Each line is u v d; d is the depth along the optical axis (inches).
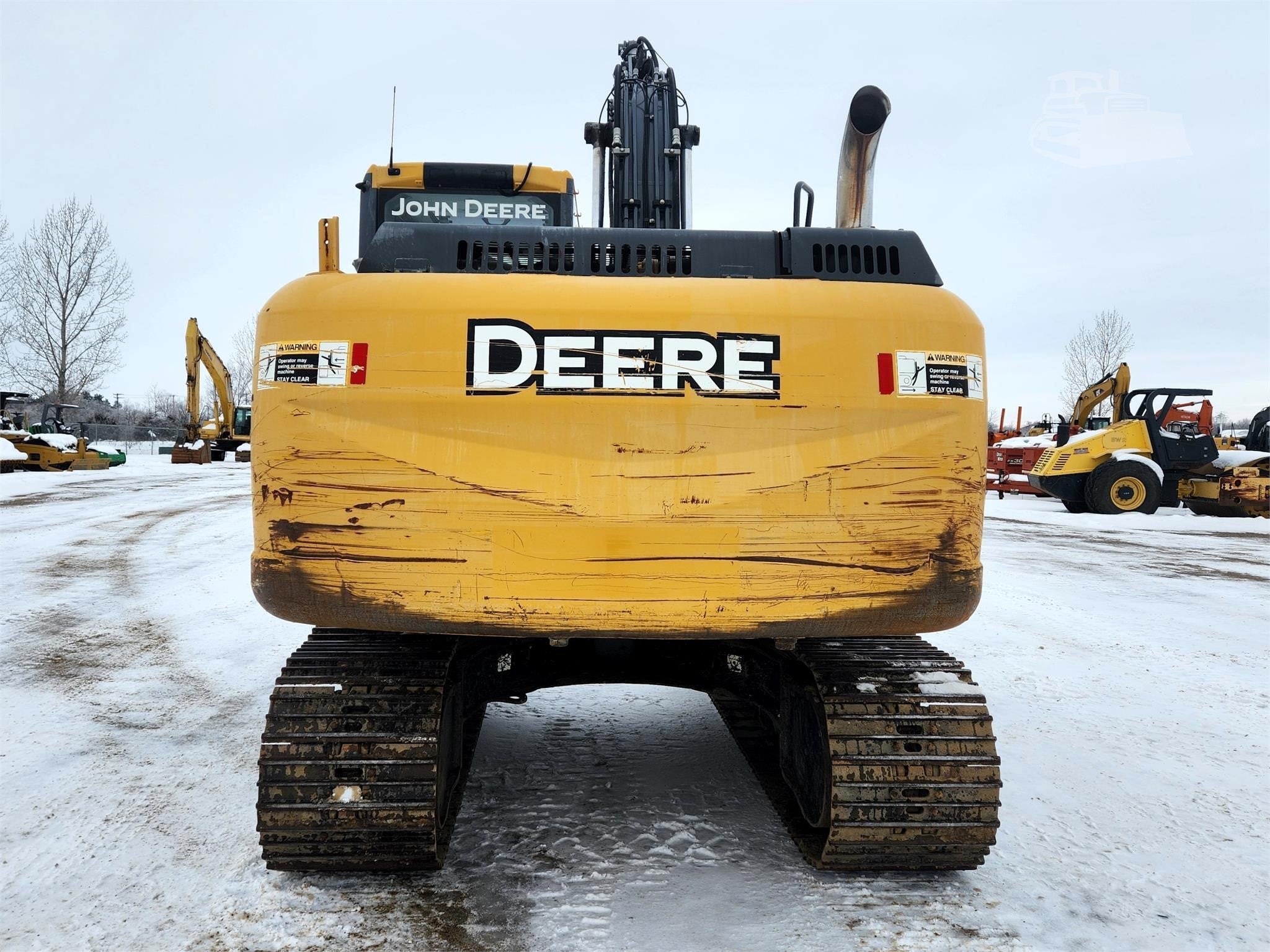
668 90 164.7
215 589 349.7
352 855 115.0
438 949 103.3
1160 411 775.7
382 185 181.6
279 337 104.3
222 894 115.3
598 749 175.6
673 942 105.3
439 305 102.6
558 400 101.9
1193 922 113.4
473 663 145.6
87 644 262.4
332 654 121.6
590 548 101.9
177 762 166.2
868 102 122.6
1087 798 155.7
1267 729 196.1
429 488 101.8
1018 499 1001.5
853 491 103.7
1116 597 362.6
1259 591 378.6
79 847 129.5
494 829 136.6
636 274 111.3
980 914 113.3
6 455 1109.7
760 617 102.8
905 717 114.3
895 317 105.7
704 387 102.6
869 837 112.4
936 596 104.7
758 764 153.3
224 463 1551.4
